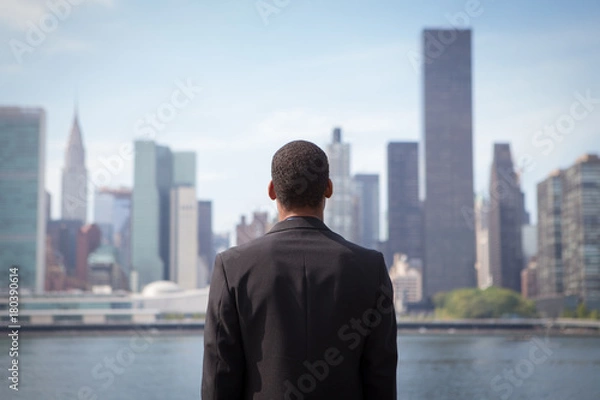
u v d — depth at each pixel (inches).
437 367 2122.3
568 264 6018.7
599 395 1396.4
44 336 4584.2
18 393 1439.5
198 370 2026.3
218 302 81.1
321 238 83.5
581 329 4763.8
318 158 85.7
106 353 2888.8
